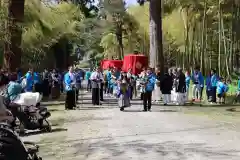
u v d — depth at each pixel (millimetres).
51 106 23109
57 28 33312
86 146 10523
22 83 19641
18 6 20391
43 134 12695
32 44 31000
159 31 27219
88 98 30578
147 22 59344
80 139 11625
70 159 9031
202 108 21641
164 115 17859
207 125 14438
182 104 24000
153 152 9625
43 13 28781
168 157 9078
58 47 56156
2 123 4039
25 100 12578
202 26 46375
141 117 17016
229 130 13211
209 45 49500
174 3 44875
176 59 55625
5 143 3812
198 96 26922
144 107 19906
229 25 43938
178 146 10391
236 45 43812
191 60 46281
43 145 10789
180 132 12727
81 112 19359
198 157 9070
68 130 13430
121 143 10867
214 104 24688
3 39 19859
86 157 9195
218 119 16422
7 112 4430
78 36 55781
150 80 19844
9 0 20219
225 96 26578
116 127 13898
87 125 14523
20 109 12422
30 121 12617
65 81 20953
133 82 30078
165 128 13609
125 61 33719
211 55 48438
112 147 10328
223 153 9516
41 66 48031
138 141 11133
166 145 10516
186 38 47406
